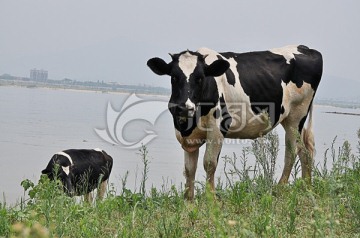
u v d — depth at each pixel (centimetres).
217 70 1134
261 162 1112
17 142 3928
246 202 1012
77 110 10369
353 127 7900
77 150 1894
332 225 686
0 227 876
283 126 1379
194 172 1189
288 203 975
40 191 1093
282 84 1298
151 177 2319
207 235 766
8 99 13575
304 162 1332
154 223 909
